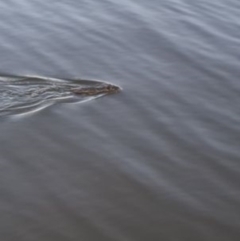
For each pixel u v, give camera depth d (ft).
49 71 94.58
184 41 102.53
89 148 80.89
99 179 76.43
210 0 114.01
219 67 96.89
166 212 72.59
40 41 101.14
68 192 74.64
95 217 71.67
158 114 86.99
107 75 94.22
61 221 71.05
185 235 70.03
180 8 111.34
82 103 88.53
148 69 95.91
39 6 110.11
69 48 99.81
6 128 83.71
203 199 74.33
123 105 88.48
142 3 112.47
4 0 111.86
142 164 78.74
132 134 83.35
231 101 89.92
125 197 74.18
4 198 73.61
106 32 103.96
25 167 77.77
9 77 92.89
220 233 70.33
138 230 70.38
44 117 85.81
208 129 84.58
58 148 80.74
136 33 104.01
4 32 102.94
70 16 107.65
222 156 80.23
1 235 69.15
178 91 91.56
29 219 71.10
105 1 112.27
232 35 104.68
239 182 76.64
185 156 80.07
